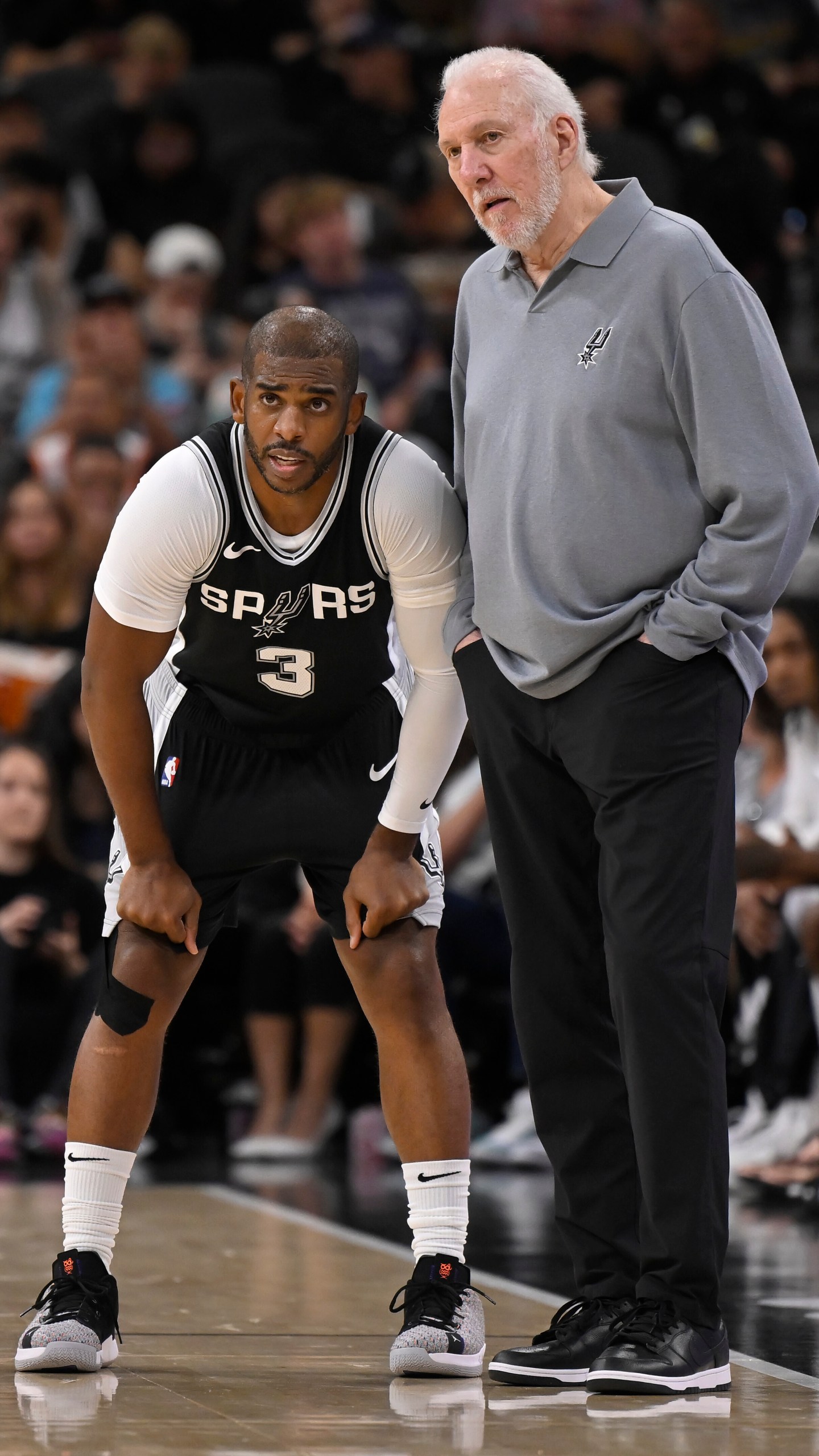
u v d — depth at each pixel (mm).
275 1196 16562
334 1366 9461
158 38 35188
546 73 9414
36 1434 7770
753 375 9039
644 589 9203
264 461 8906
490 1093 20312
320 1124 20109
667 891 8938
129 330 26922
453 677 9672
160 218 32688
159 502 9086
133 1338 10125
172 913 9469
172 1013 9648
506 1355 9125
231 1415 8227
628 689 9039
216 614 9367
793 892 15898
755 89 34656
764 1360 9711
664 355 9109
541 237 9445
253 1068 21859
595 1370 8828
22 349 30109
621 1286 9414
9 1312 10781
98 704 9414
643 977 8891
